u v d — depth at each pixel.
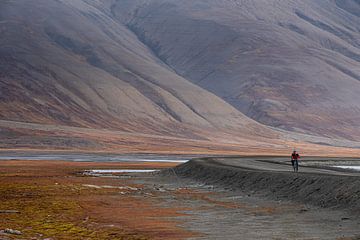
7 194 67.50
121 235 40.16
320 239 37.69
